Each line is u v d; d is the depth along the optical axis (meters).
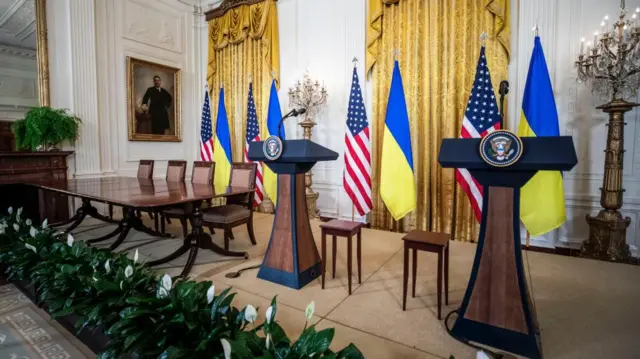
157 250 3.35
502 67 3.50
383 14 4.13
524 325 1.59
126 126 5.14
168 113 5.68
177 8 5.78
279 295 2.27
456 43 3.73
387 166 3.76
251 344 1.20
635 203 3.11
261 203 5.30
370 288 2.39
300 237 2.44
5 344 1.75
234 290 2.36
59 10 4.39
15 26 4.04
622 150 2.87
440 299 1.94
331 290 2.35
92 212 4.12
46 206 4.29
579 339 1.74
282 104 5.17
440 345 1.69
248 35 5.29
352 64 4.46
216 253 3.16
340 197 4.71
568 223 3.37
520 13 3.43
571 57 3.24
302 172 2.44
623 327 1.86
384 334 1.79
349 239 2.25
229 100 5.68
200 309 1.42
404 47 4.03
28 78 4.17
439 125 3.88
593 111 3.18
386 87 4.20
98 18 4.77
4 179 3.84
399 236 3.88
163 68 5.55
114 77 4.98
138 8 5.23
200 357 1.21
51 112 4.04
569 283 2.47
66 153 4.34
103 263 1.93
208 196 2.63
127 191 2.90
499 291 1.65
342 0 4.54
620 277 2.58
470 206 3.69
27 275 2.21
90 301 1.64
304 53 4.92
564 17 3.26
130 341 1.28
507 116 3.54
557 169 1.43
